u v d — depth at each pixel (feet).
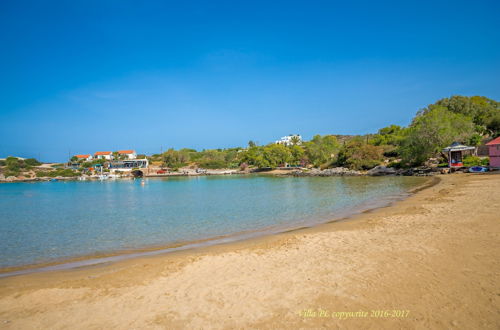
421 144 185.68
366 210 71.67
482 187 86.63
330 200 99.66
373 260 31.55
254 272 30.60
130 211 102.83
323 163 336.08
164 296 26.11
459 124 184.44
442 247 33.91
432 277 25.95
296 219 69.21
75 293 28.07
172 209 102.37
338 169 273.75
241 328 20.13
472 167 146.61
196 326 20.76
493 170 138.72
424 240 37.42
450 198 72.33
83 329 21.31
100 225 76.43
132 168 502.38
